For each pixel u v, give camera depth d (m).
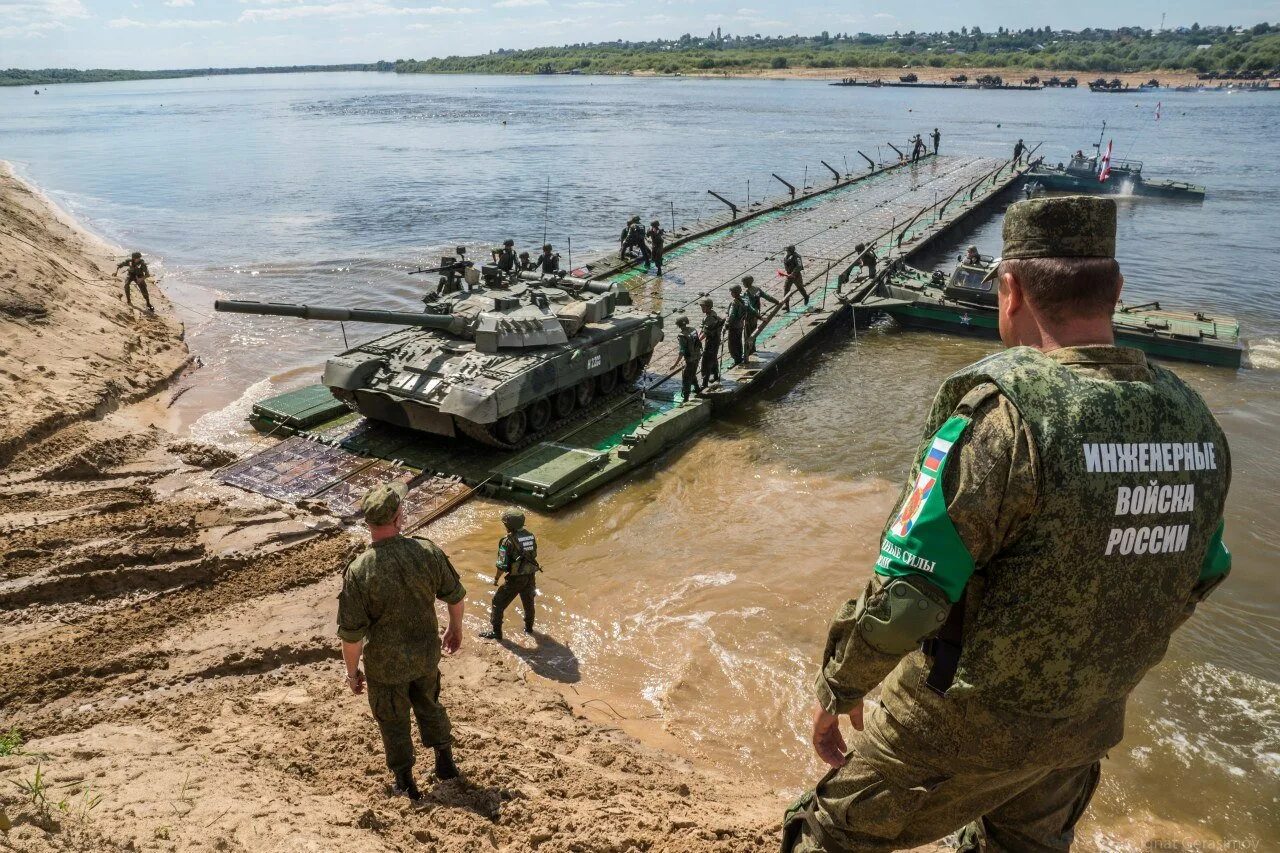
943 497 2.30
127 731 6.99
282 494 15.03
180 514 13.77
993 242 40.56
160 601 11.36
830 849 2.89
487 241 37.53
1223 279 32.22
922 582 2.28
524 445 17.36
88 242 35.66
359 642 5.83
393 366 17.17
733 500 15.63
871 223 38.56
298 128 91.88
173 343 23.42
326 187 51.84
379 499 5.80
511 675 10.18
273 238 37.91
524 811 5.97
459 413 15.55
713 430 18.91
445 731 6.34
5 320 19.88
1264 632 11.63
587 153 66.62
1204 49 198.50
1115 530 2.27
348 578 5.77
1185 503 2.40
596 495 15.85
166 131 90.81
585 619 12.01
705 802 7.06
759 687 10.52
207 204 46.38
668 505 15.49
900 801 2.68
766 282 29.28
